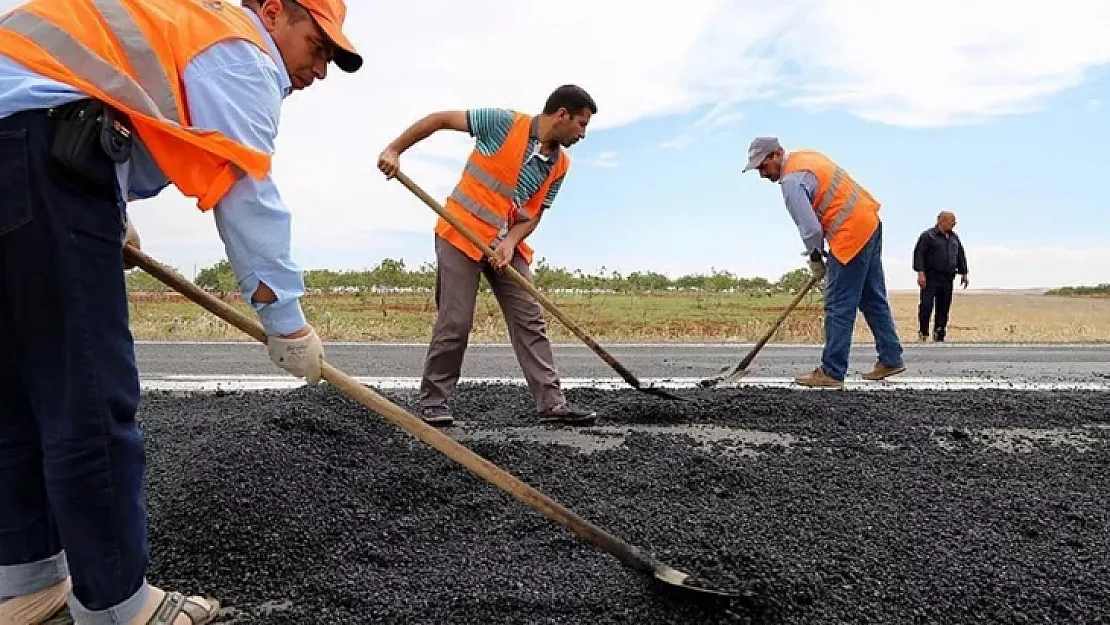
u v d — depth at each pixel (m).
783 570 2.74
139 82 2.01
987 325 17.75
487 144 4.95
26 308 1.96
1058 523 3.41
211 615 2.49
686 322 16.95
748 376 7.61
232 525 2.99
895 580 2.78
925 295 12.17
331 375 2.41
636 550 2.60
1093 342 12.34
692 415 5.43
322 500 3.28
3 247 1.92
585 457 4.32
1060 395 6.38
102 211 2.01
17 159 1.90
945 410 5.73
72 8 2.00
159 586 2.72
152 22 2.04
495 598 2.60
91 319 2.00
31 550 2.30
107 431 2.05
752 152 6.79
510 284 5.22
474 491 3.70
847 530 3.25
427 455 4.15
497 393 6.24
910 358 9.52
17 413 2.19
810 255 6.51
